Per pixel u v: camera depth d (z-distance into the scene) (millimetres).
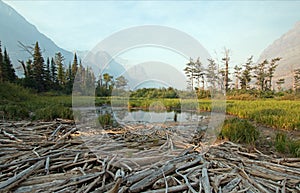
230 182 2557
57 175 2719
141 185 2395
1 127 5488
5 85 15094
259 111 8875
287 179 2689
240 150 4051
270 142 4586
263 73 24766
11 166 2973
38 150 3721
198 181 2521
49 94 19281
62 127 5648
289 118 6660
